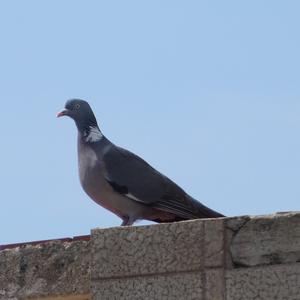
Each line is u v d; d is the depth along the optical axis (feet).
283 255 38.17
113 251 41.34
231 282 38.68
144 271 40.50
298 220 38.19
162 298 39.91
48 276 45.42
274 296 37.88
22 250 46.57
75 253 44.78
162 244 40.32
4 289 46.70
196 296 39.22
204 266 39.27
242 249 38.86
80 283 44.32
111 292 41.09
